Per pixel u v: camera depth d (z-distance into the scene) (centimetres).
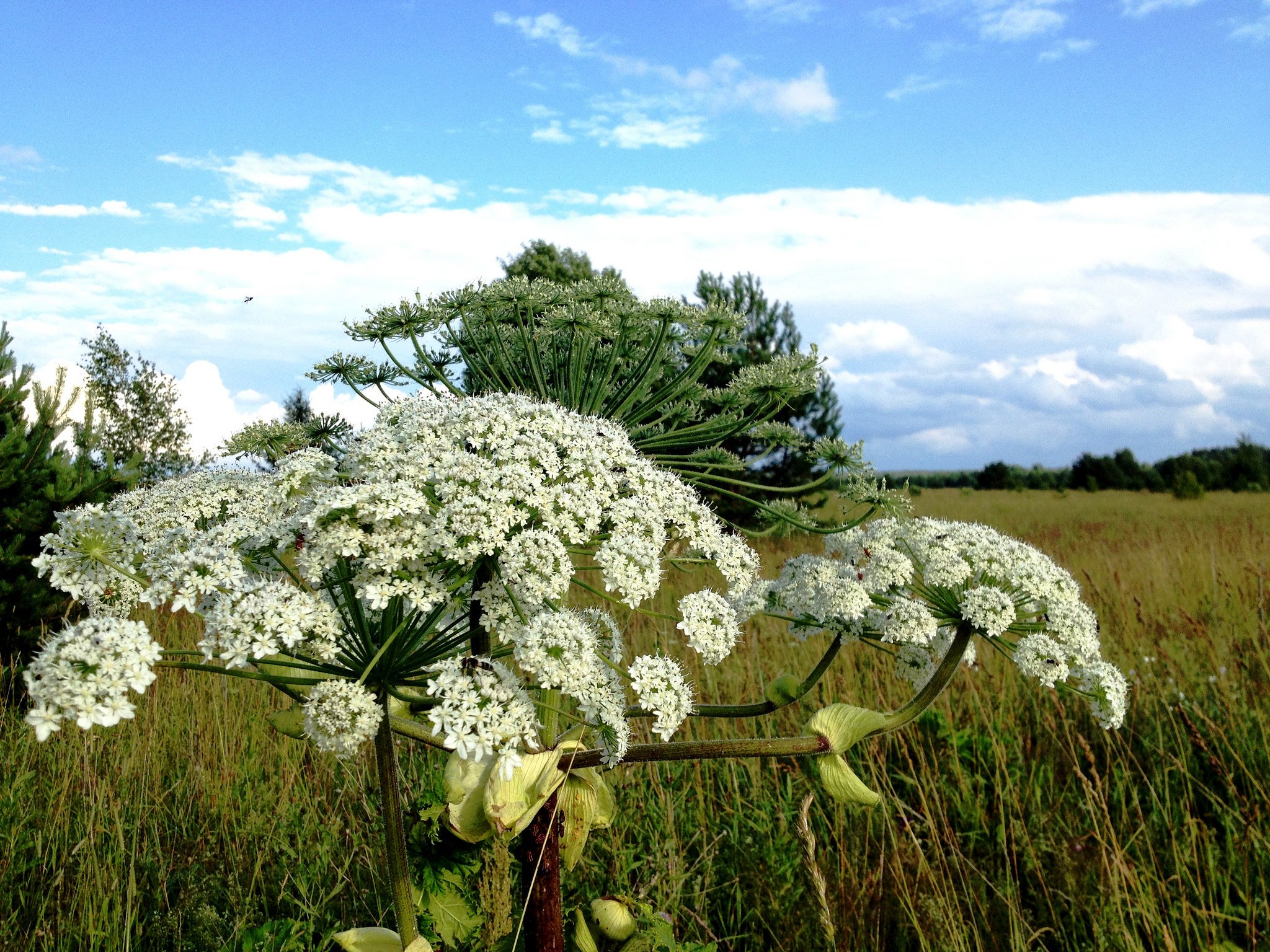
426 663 213
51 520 777
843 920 370
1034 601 287
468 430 227
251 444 318
